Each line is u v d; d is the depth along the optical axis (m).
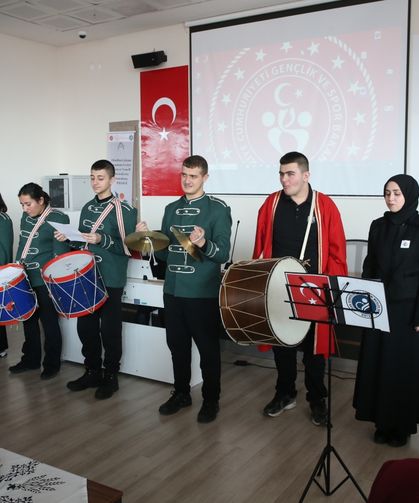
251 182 5.13
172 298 3.18
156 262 3.60
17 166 5.89
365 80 4.44
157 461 2.71
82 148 6.26
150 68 5.63
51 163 6.29
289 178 2.93
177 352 3.28
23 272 3.56
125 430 3.05
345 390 3.67
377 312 2.11
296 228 3.04
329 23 4.55
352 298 2.15
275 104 4.91
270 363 4.27
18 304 3.53
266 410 3.24
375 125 4.44
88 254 3.29
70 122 6.30
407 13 4.21
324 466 2.49
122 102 5.89
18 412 3.31
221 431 3.04
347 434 3.00
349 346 4.00
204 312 3.07
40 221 3.80
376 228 2.89
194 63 5.32
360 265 3.99
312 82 4.69
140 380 3.86
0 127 5.68
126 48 5.77
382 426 2.82
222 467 2.64
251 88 5.02
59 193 5.55
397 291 2.73
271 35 4.85
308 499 2.37
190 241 2.77
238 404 3.44
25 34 5.70
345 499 2.37
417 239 2.70
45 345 3.90
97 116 6.09
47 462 2.70
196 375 3.77
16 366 4.04
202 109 5.33
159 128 5.65
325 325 3.00
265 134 4.99
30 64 5.96
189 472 2.60
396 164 4.38
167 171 5.67
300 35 4.70
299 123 4.79
